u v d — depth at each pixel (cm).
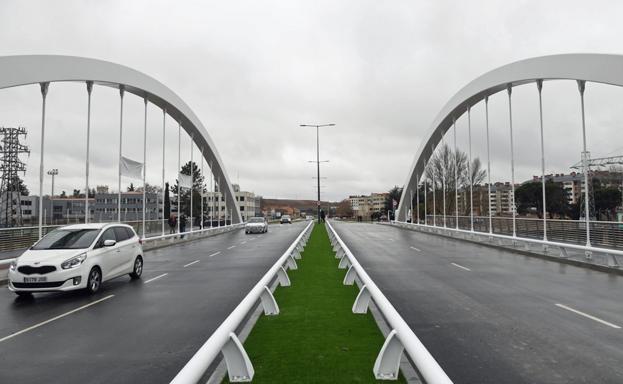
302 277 1275
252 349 600
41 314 901
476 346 632
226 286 1203
